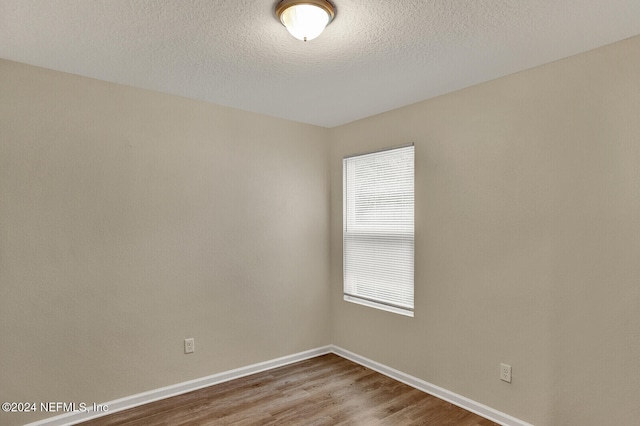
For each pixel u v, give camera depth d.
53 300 2.42
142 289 2.77
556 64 2.27
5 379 2.27
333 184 3.93
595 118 2.10
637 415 1.95
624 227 1.99
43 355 2.39
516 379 2.43
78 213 2.52
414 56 2.23
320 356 3.82
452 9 1.71
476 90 2.68
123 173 2.70
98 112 2.60
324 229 3.92
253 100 3.06
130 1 1.63
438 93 2.88
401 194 3.23
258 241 3.41
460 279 2.76
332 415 2.61
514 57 2.24
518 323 2.43
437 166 2.93
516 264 2.44
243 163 3.32
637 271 1.95
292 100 3.05
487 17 1.79
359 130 3.63
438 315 2.91
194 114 3.04
